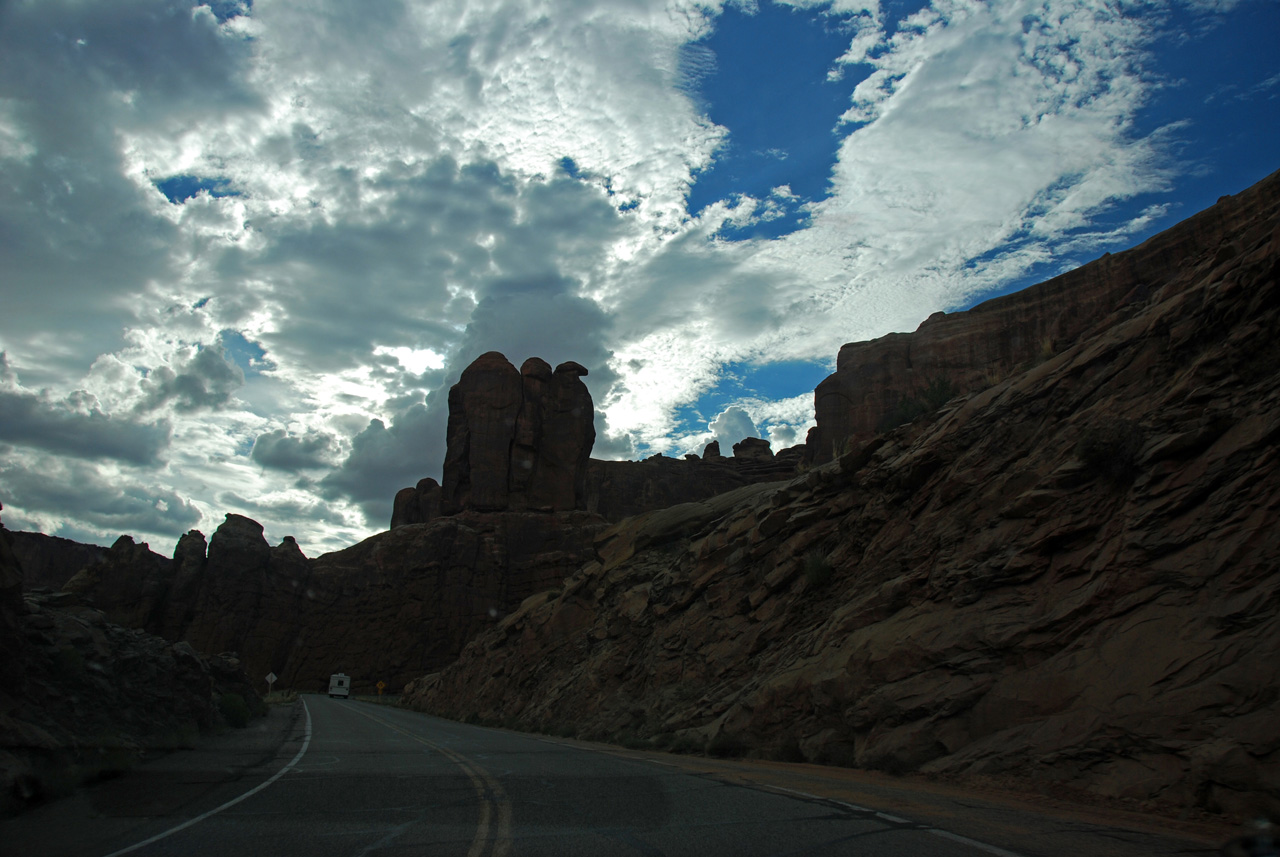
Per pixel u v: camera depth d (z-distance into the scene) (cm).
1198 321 1509
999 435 1919
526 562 11831
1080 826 787
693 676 2600
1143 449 1404
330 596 13225
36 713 1169
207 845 696
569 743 2459
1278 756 816
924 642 1557
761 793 1053
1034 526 1555
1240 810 802
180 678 2022
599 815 859
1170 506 1291
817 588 2338
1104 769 1021
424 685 7556
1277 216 1525
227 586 12619
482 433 12662
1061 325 2352
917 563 1891
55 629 1466
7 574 1181
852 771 1439
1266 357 1320
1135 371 1647
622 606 3625
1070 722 1134
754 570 2742
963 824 793
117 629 1847
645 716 2652
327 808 910
